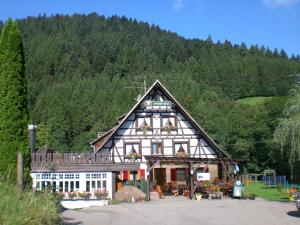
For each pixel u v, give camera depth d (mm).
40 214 12109
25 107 20328
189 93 91875
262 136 67812
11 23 20531
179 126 38938
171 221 18172
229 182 33781
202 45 149000
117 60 137250
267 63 111500
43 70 132500
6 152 19484
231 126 72750
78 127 91062
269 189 45594
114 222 17750
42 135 71312
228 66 112250
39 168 30750
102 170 31547
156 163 31656
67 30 185625
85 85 109438
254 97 105938
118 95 97438
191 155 38375
